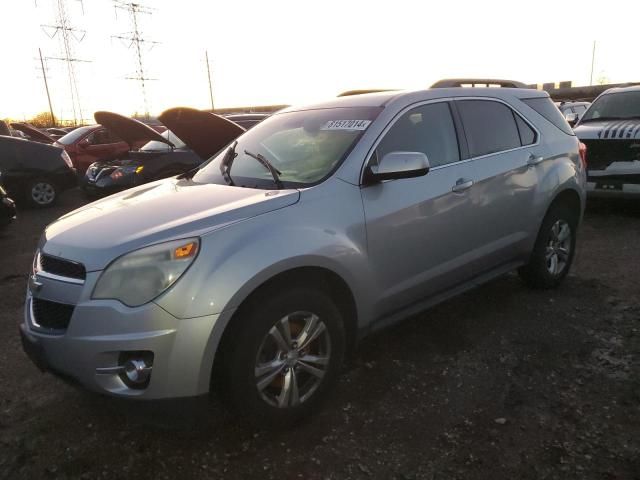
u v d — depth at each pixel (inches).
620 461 100.6
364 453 106.3
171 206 117.6
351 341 126.9
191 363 96.7
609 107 330.0
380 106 140.3
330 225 116.0
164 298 96.0
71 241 108.7
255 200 114.2
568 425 112.2
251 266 101.1
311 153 134.4
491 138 159.5
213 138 261.9
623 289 185.3
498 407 119.5
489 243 156.1
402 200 130.1
